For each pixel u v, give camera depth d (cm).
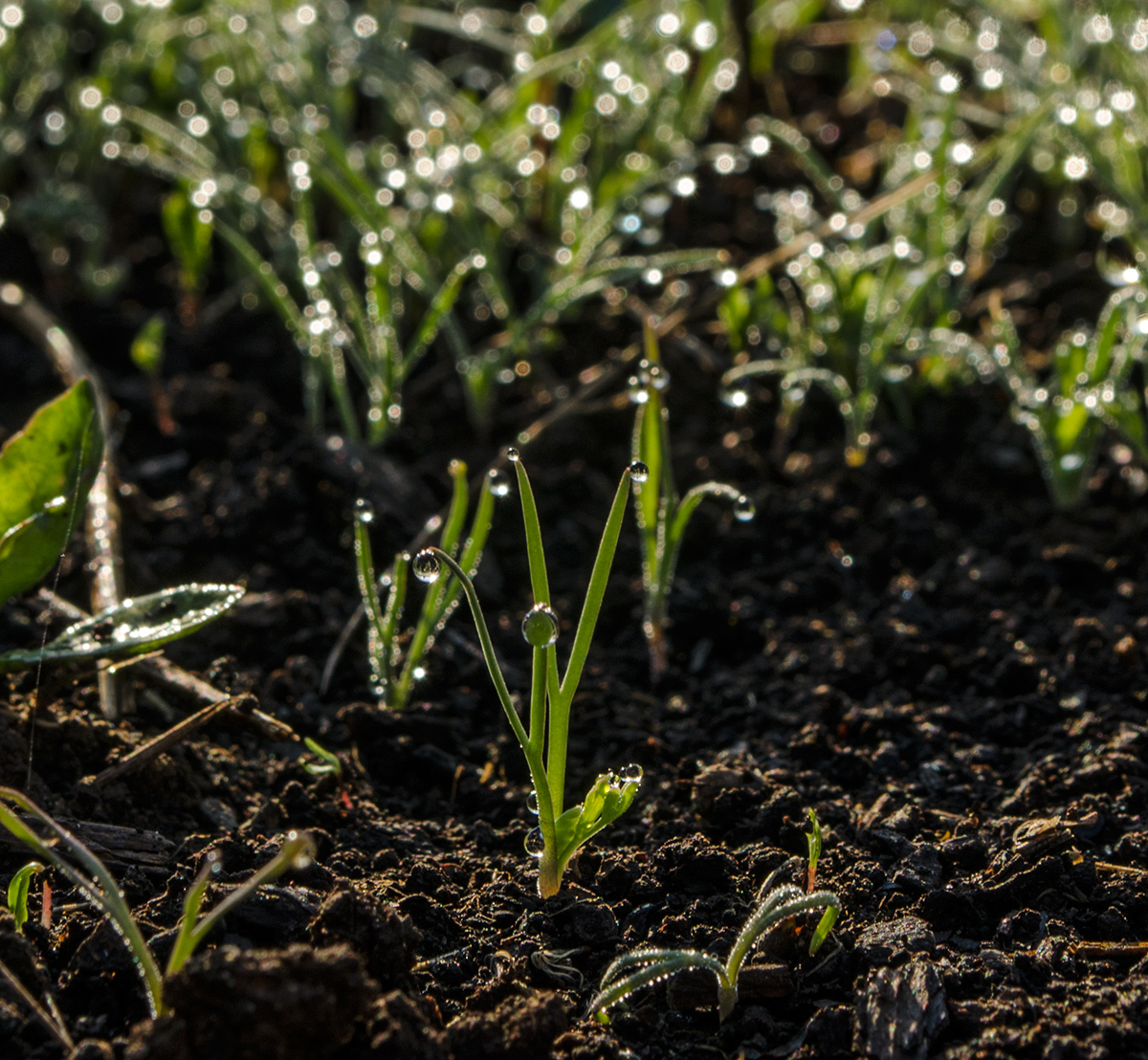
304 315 53
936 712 45
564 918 41
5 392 52
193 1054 38
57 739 43
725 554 49
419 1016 39
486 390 51
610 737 45
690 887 42
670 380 52
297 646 46
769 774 44
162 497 50
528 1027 39
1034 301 54
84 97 55
